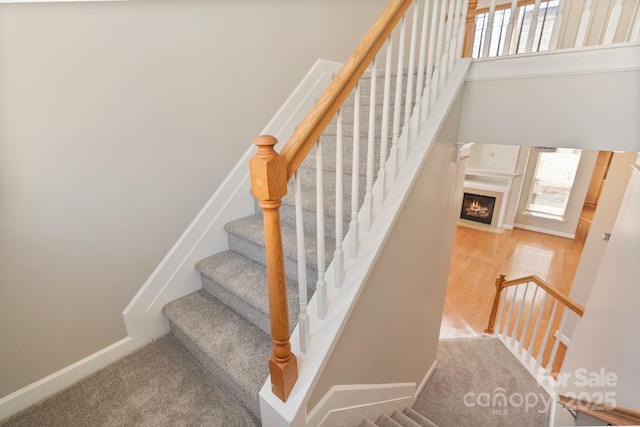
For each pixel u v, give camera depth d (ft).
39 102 3.63
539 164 23.02
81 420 3.94
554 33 4.74
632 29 8.56
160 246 5.22
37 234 3.87
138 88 4.47
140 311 5.10
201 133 5.43
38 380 4.19
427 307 6.98
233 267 5.54
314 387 3.20
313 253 4.68
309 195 5.73
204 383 4.48
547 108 4.76
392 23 3.37
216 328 4.81
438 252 6.69
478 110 5.41
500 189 23.94
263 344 4.47
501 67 5.00
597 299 7.37
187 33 4.89
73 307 4.36
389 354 5.34
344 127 6.26
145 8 4.33
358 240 3.84
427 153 4.49
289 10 6.49
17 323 3.90
